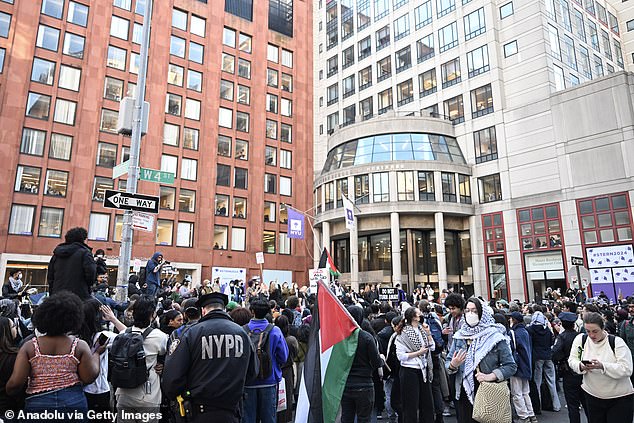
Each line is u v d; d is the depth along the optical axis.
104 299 8.43
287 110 51.19
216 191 43.28
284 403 6.97
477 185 38.19
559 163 33.31
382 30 48.62
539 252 33.56
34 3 35.47
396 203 36.06
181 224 40.53
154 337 5.64
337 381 5.13
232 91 46.56
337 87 52.59
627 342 8.53
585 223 31.45
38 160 34.00
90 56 37.41
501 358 5.46
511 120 36.50
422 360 7.17
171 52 42.75
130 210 10.02
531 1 37.00
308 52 54.38
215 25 46.22
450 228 37.78
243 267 43.31
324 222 40.25
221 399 3.98
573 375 7.52
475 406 5.33
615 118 31.02
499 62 38.19
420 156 37.75
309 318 9.58
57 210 34.31
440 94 42.03
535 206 34.25
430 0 44.28
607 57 45.97
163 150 40.50
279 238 46.88
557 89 35.84
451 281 37.56
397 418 8.80
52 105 35.22
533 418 8.50
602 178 31.05
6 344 4.53
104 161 37.16
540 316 9.95
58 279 6.57
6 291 17.39
